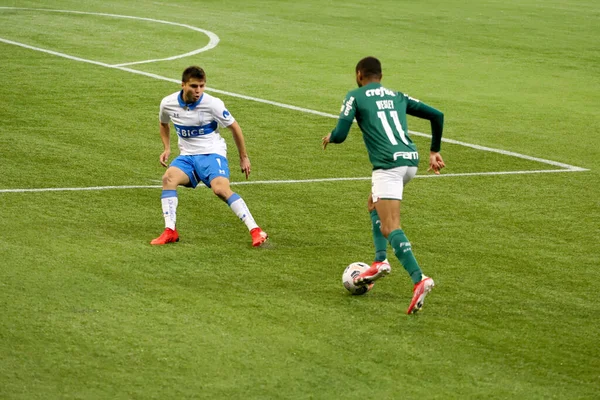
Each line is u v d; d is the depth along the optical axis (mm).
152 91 45438
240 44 60969
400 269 22406
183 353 17094
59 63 51656
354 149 35719
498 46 64125
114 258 22453
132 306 19328
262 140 36812
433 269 22469
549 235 25609
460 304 20094
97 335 17781
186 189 28984
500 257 23562
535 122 41844
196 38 62812
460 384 16172
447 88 49344
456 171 32812
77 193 28438
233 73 51250
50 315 18703
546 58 60031
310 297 20219
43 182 29531
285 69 52969
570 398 15781
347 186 30406
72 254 22641
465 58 59000
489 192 30125
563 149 36812
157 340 17625
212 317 18844
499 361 17156
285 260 22781
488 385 16172
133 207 27188
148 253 22938
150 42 60500
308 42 62719
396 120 20250
